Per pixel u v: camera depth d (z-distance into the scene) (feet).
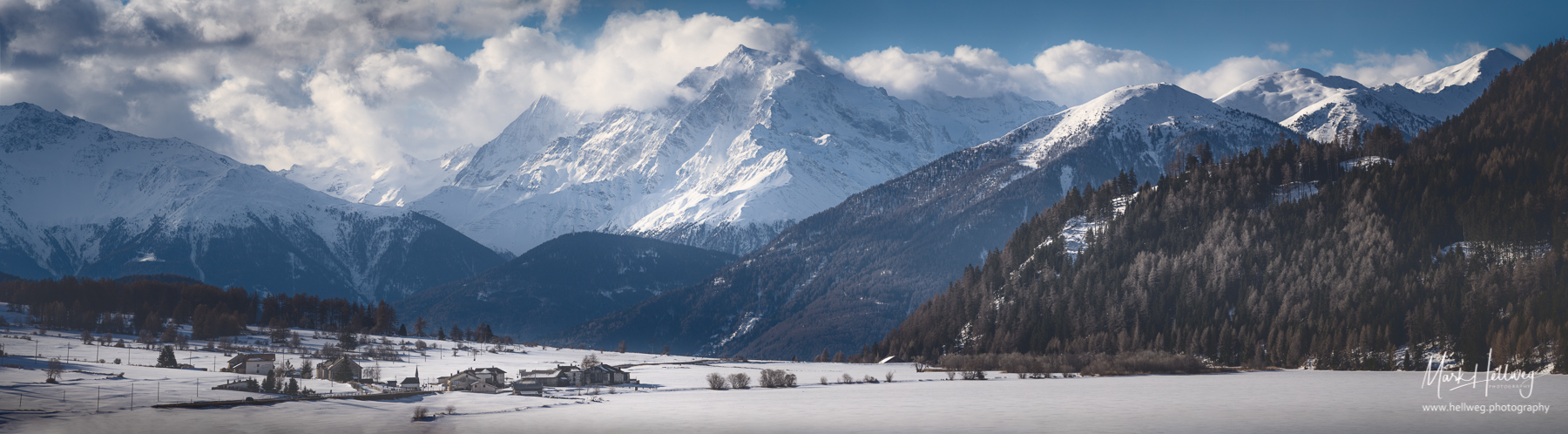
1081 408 618.44
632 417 598.34
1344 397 643.45
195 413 559.38
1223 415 572.10
